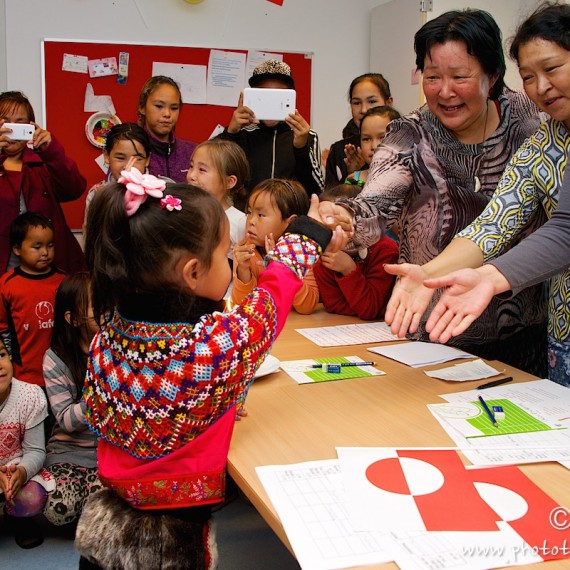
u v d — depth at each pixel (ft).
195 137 12.07
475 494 2.89
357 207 4.75
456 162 4.94
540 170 4.36
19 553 6.55
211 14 11.84
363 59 12.84
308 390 4.28
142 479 3.19
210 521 3.43
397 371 4.66
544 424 3.63
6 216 9.16
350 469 3.12
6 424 6.69
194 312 3.31
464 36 4.30
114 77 11.49
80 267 10.00
